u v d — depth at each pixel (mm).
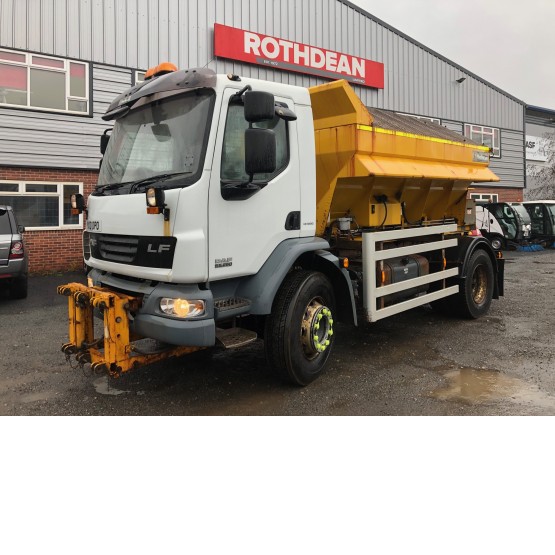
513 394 4656
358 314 5516
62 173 12836
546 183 28578
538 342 6312
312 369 4859
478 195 24031
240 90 4184
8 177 12195
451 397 4594
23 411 4344
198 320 3904
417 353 5902
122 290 4355
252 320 4934
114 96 13289
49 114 12539
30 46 12156
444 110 21750
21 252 9164
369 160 5383
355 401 4520
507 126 24859
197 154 3939
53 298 9648
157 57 13828
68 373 5324
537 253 18391
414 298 6309
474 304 7441
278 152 4535
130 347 4098
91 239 4855
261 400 4559
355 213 5918
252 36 15391
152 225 3967
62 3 12461
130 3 13375
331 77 17438
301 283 4691
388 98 19531
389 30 19328
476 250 7480
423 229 6441
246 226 4219
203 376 5168
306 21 16750
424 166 6289
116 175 4559
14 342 6555
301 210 4742
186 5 14250
